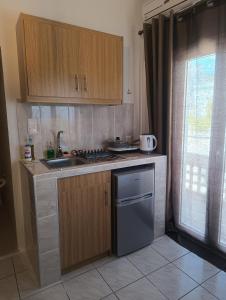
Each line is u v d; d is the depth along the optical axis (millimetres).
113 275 1731
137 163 1993
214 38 1790
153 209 2125
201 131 2010
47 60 1686
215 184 1915
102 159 1988
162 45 2119
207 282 1646
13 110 1878
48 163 1906
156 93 2277
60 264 1677
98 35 1904
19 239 2062
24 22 1567
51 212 1571
